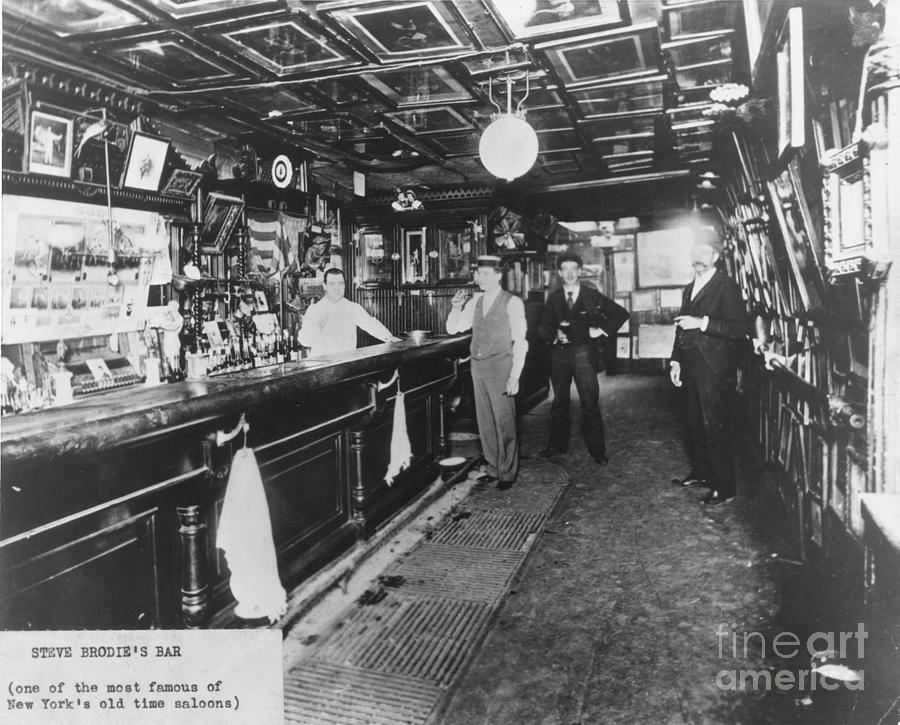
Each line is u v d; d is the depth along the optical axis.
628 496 4.43
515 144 3.73
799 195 2.60
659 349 10.33
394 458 4.04
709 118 4.56
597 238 10.49
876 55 1.69
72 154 3.74
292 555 3.10
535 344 8.30
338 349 5.44
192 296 5.07
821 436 2.85
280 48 3.42
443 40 3.33
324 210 7.39
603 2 2.90
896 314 1.80
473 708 2.18
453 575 3.27
